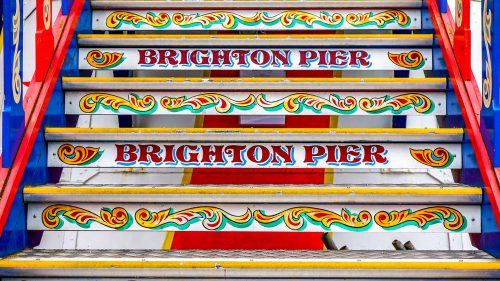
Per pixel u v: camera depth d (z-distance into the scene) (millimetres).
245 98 3121
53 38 3146
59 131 2814
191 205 2520
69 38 3309
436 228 2504
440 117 3258
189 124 4301
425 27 3631
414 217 2506
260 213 2514
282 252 2504
